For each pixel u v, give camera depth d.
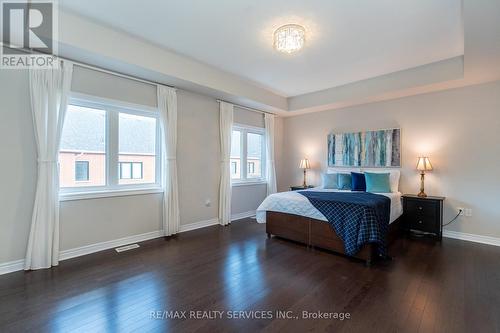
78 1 2.22
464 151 3.63
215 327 1.68
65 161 2.88
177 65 3.32
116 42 2.75
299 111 5.31
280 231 3.53
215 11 2.35
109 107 3.20
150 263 2.74
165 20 2.52
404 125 4.20
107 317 1.78
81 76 2.88
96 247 3.06
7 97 2.45
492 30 2.20
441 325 1.70
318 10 2.30
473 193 3.56
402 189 4.20
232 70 3.83
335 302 1.99
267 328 1.67
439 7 2.23
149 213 3.59
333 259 2.88
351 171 4.76
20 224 2.53
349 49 3.07
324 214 3.05
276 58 3.38
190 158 4.07
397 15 2.36
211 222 4.43
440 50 3.10
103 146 3.18
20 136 2.53
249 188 5.19
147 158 3.63
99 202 3.09
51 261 2.62
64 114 2.71
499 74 3.19
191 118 4.07
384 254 2.79
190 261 2.80
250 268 2.63
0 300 1.98
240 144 5.08
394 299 2.03
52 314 1.80
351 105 4.79
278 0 2.17
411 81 3.68
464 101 3.62
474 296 2.07
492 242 3.41
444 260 2.85
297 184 5.73
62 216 2.80
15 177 2.51
